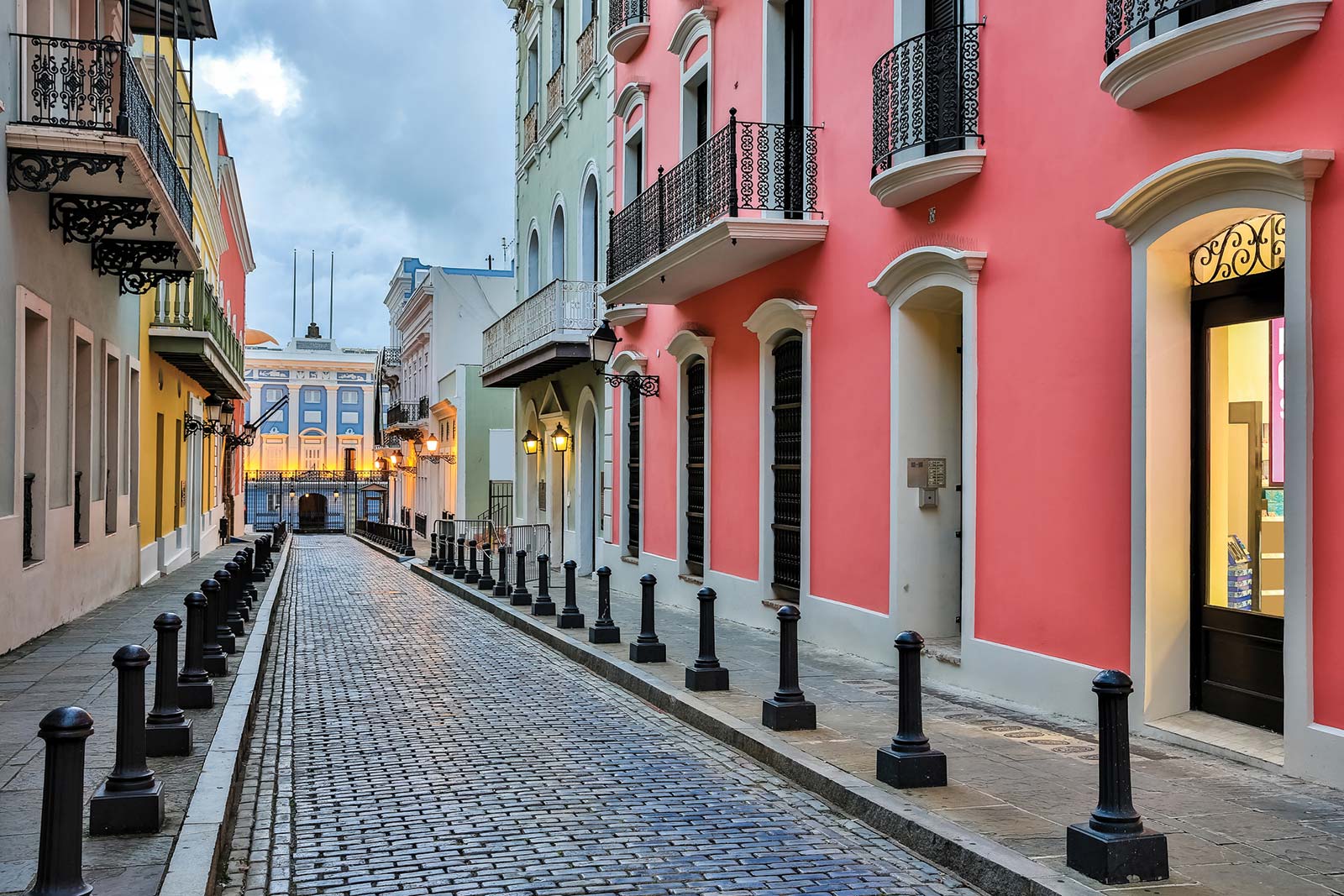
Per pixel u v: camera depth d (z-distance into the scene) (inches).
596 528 820.6
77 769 152.6
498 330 985.5
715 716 317.1
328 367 2824.8
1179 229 275.0
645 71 676.7
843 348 444.8
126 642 453.1
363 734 318.7
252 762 282.7
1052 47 321.7
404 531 1311.5
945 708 329.1
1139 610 287.1
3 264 407.5
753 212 485.7
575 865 201.6
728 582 558.3
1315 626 235.3
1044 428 325.7
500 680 415.5
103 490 607.8
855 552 434.9
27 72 438.0
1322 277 233.5
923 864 202.4
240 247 1590.8
